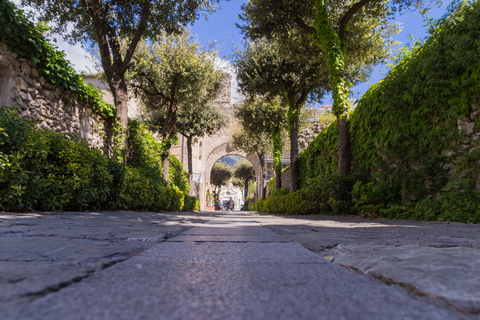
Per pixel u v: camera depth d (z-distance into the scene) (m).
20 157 3.26
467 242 1.58
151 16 8.09
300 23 7.88
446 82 4.26
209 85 11.35
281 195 11.35
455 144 4.25
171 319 0.47
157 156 10.55
